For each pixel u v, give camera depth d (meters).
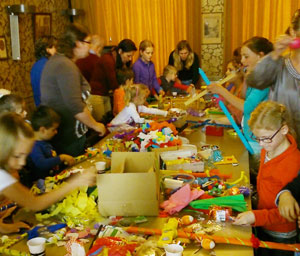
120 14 5.95
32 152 2.26
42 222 1.64
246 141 2.41
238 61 3.98
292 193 1.60
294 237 1.74
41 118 2.33
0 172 1.42
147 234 1.49
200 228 1.51
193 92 4.21
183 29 5.89
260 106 1.75
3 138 1.38
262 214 1.55
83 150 2.78
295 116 1.94
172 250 1.29
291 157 1.70
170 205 1.67
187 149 2.29
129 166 1.82
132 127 3.07
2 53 4.35
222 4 5.71
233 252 1.36
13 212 1.72
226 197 1.69
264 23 5.59
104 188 1.61
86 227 1.57
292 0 5.39
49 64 2.58
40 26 5.15
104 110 4.18
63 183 1.79
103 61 4.13
